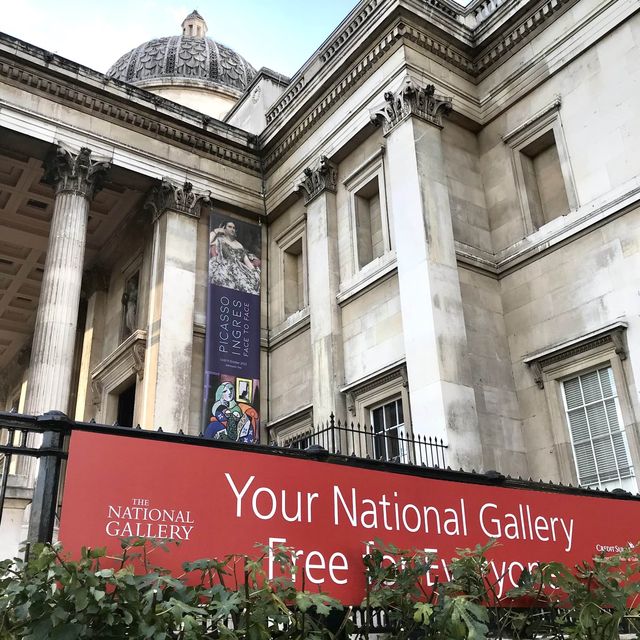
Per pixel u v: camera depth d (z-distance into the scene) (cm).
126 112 2230
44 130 2056
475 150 1961
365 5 2042
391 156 1864
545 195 1809
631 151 1541
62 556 402
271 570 475
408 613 516
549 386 1619
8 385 3794
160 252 2227
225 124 2445
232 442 494
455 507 604
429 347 1587
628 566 635
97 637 385
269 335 2345
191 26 4647
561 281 1645
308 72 2319
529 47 1864
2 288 3095
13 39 2017
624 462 1438
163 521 443
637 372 1424
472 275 1758
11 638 385
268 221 2495
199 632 396
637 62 1572
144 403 2045
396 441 1712
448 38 1961
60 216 2038
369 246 2050
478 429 1547
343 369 1945
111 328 2588
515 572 616
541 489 709
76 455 429
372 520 543
